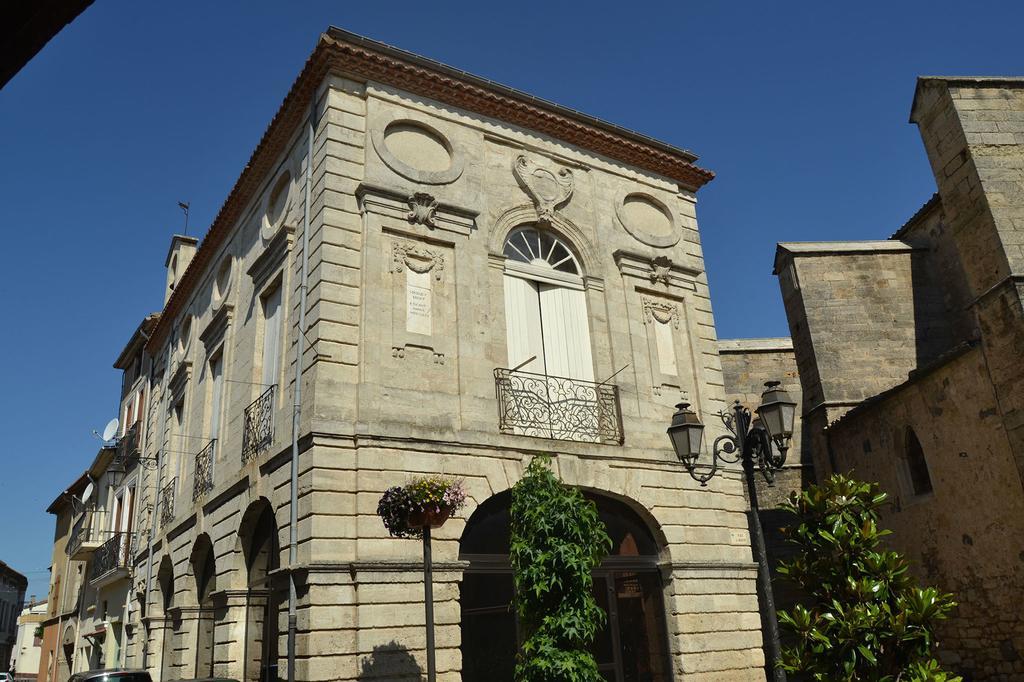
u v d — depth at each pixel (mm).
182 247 23516
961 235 13906
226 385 14930
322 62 12344
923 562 14555
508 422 11789
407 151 12586
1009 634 12578
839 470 17344
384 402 10805
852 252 19250
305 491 10109
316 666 9227
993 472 12961
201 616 14820
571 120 14297
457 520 10750
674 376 13914
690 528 12875
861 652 7523
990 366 12969
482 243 12586
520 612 9031
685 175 15734
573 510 9078
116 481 24844
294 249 12539
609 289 13727
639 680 11867
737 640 12641
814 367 18406
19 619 52500
